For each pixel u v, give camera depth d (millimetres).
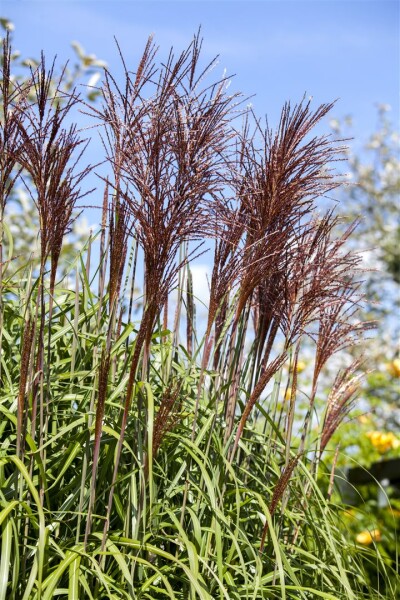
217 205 1493
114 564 1482
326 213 1696
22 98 1438
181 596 1483
